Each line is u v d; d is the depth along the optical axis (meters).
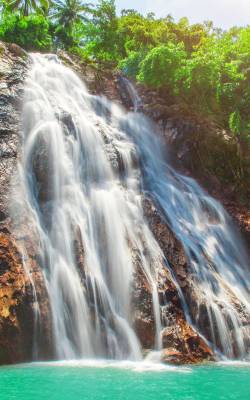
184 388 7.20
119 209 13.34
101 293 10.99
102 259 11.95
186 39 25.55
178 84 20.16
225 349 11.05
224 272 13.71
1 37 22.12
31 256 10.61
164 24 25.45
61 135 14.45
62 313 10.16
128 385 7.26
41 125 14.36
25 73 16.81
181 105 19.53
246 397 6.76
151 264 11.91
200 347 10.39
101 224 12.67
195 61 19.84
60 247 11.39
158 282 11.40
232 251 15.20
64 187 13.30
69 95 17.75
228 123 19.66
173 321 10.72
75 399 6.39
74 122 15.32
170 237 13.20
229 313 11.69
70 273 10.86
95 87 19.70
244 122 19.03
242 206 17.27
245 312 12.10
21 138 13.59
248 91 20.00
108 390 6.91
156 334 10.43
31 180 12.88
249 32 21.80
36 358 9.52
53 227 11.79
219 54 21.31
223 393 6.96
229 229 16.03
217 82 19.88
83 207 12.90
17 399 6.40
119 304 11.07
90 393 6.73
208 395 6.82
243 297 12.92
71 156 14.28
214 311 11.52
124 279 11.38
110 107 18.78
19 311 9.54
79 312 10.39
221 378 8.12
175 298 11.27
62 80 18.34
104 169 14.85
